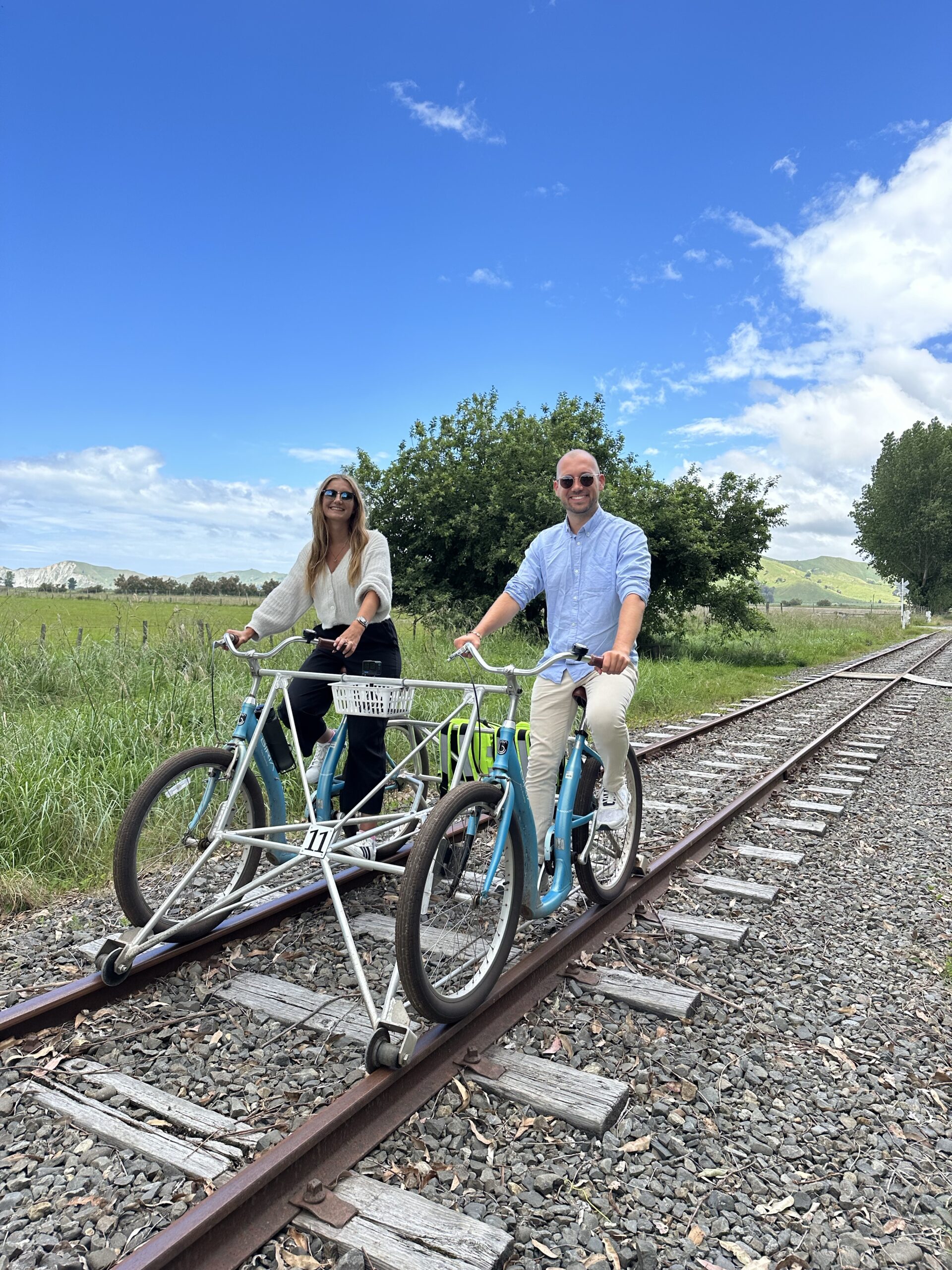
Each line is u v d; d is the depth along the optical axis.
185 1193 2.16
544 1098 2.60
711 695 14.19
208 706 7.48
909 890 4.88
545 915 3.52
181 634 10.62
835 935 4.21
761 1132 2.59
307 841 3.29
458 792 2.88
